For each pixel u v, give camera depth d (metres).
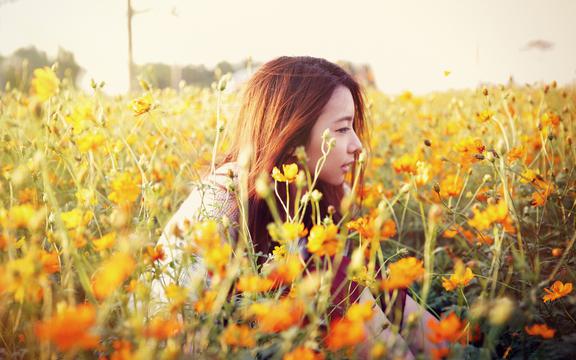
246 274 1.29
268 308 1.08
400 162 1.85
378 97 5.95
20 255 1.52
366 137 2.26
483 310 1.22
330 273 1.18
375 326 1.55
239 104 2.04
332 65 1.96
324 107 1.82
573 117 2.96
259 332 1.18
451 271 2.21
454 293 1.96
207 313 1.25
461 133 3.28
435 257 2.26
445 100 5.64
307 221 1.99
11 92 3.12
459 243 2.34
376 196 2.36
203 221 1.55
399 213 2.65
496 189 2.09
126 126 2.73
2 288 1.01
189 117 3.48
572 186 2.19
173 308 1.13
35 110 1.36
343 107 1.85
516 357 1.51
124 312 1.18
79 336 0.84
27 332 1.24
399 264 1.17
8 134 2.16
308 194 1.38
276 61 1.96
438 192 1.85
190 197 1.86
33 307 1.13
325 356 1.18
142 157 1.72
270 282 1.21
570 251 1.86
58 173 2.31
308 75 1.86
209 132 3.02
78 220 1.37
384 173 3.19
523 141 2.54
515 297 1.82
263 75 1.95
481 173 2.68
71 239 1.28
